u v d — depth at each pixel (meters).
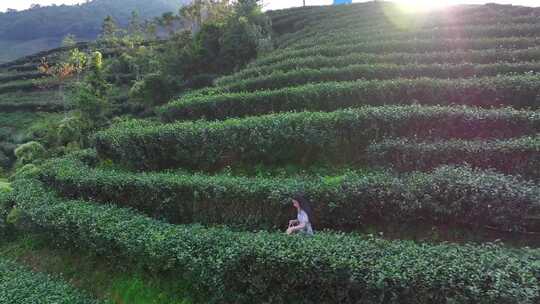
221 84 23.62
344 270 7.38
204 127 14.68
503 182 9.41
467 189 9.43
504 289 6.36
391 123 13.22
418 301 6.86
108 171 14.36
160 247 9.40
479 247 8.00
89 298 9.93
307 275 7.68
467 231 9.66
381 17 37.50
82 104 26.31
